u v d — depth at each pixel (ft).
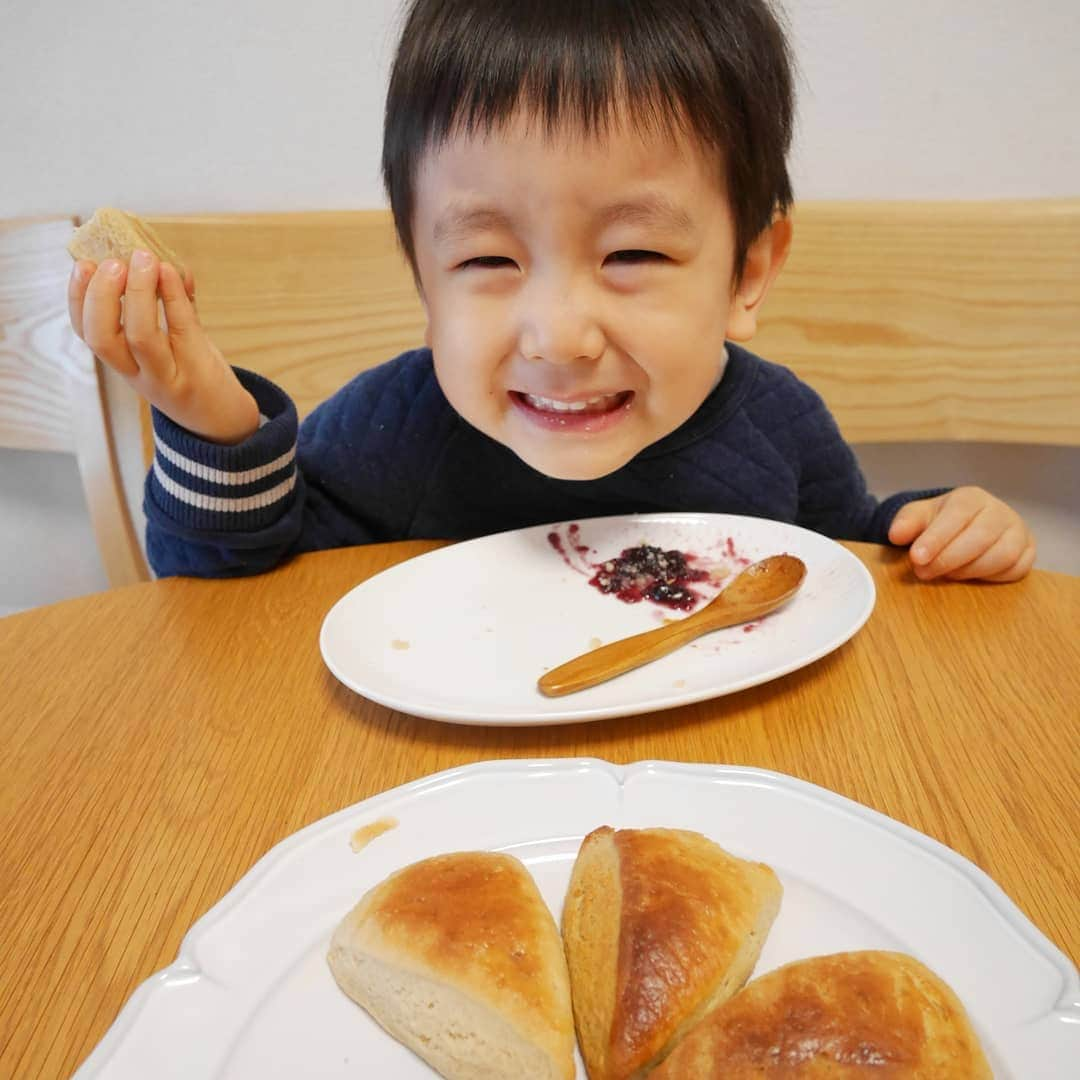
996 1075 1.07
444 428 3.17
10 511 5.38
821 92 4.14
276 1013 1.20
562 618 2.17
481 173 1.98
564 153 1.91
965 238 3.74
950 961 1.20
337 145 4.44
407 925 1.22
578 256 2.02
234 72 4.33
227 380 2.50
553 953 1.22
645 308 2.10
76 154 4.55
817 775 1.62
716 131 2.05
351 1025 1.21
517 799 1.51
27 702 1.90
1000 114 4.14
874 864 1.36
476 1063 1.14
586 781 1.53
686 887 1.24
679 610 2.19
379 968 1.19
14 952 1.31
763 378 3.34
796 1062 1.04
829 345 3.91
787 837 1.42
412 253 2.36
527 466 3.13
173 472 2.49
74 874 1.45
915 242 3.76
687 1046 1.08
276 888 1.36
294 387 3.98
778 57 2.28
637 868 1.27
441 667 1.98
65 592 5.59
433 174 2.08
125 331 2.28
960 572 2.28
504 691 1.90
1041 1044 1.09
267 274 3.87
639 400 2.31
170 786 1.65
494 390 2.29
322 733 1.79
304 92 4.35
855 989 1.11
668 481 3.13
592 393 2.22
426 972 1.16
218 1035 1.16
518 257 2.07
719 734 1.74
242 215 3.89
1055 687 1.83
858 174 4.29
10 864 1.47
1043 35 3.98
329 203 4.56
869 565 2.40
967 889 1.29
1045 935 1.26
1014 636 2.02
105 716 1.86
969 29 4.00
